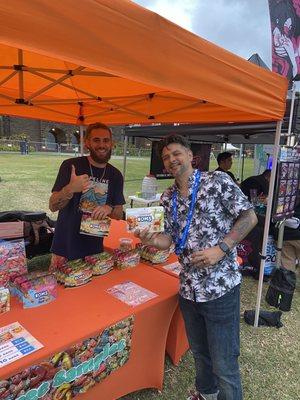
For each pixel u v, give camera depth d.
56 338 1.36
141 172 14.55
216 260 1.46
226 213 1.52
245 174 11.64
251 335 2.93
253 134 4.66
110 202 2.37
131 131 5.55
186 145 1.55
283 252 4.18
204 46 1.54
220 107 2.79
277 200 3.08
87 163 2.30
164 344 1.98
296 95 3.62
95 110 3.81
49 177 12.64
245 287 3.95
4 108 3.55
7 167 15.30
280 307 3.44
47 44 0.94
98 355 1.47
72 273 1.83
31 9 0.90
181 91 1.44
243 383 2.31
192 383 2.21
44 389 1.28
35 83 2.92
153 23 1.25
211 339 1.59
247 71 1.95
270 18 4.36
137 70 1.22
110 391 1.67
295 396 2.22
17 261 1.77
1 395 1.14
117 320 1.53
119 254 2.18
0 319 1.48
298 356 2.67
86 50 1.04
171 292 1.87
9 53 2.13
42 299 1.63
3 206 7.68
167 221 1.64
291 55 4.20
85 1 1.02
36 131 27.42
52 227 4.09
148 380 1.96
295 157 3.28
